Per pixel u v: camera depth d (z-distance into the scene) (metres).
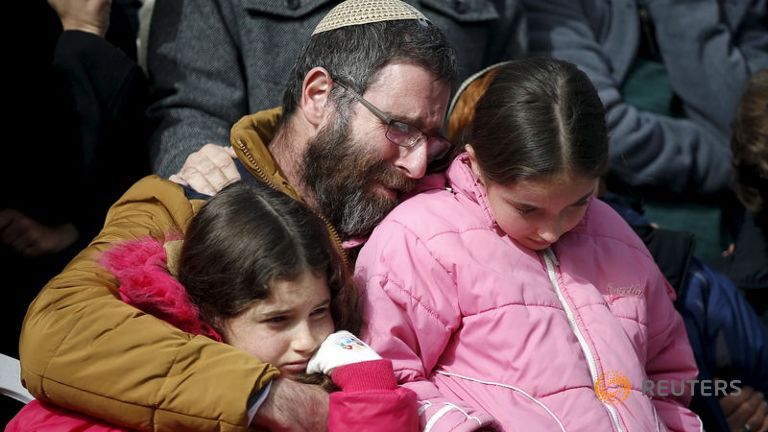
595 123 7.07
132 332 6.52
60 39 10.06
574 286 7.71
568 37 12.52
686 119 13.12
